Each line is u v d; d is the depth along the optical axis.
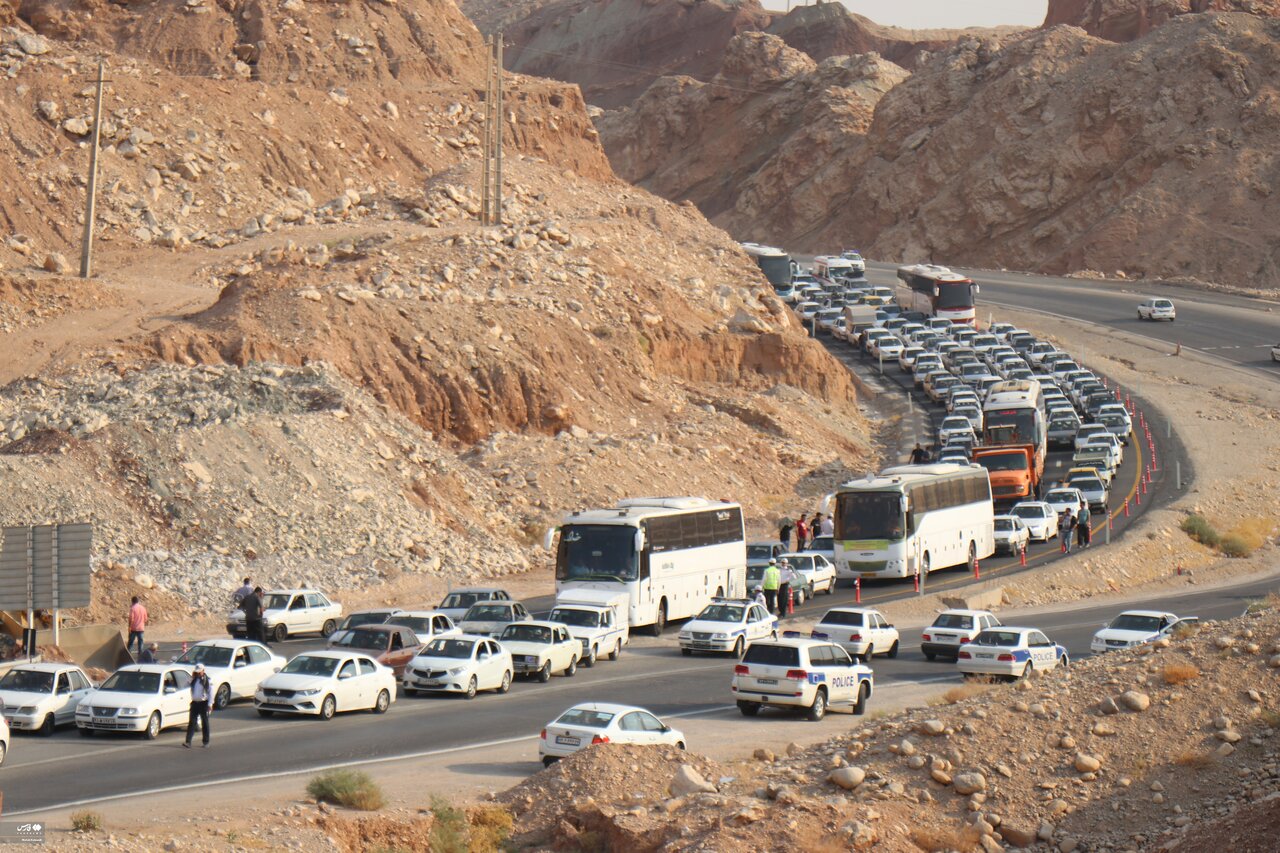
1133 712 90.12
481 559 197.38
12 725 108.31
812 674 115.69
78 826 76.19
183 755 100.94
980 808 83.75
